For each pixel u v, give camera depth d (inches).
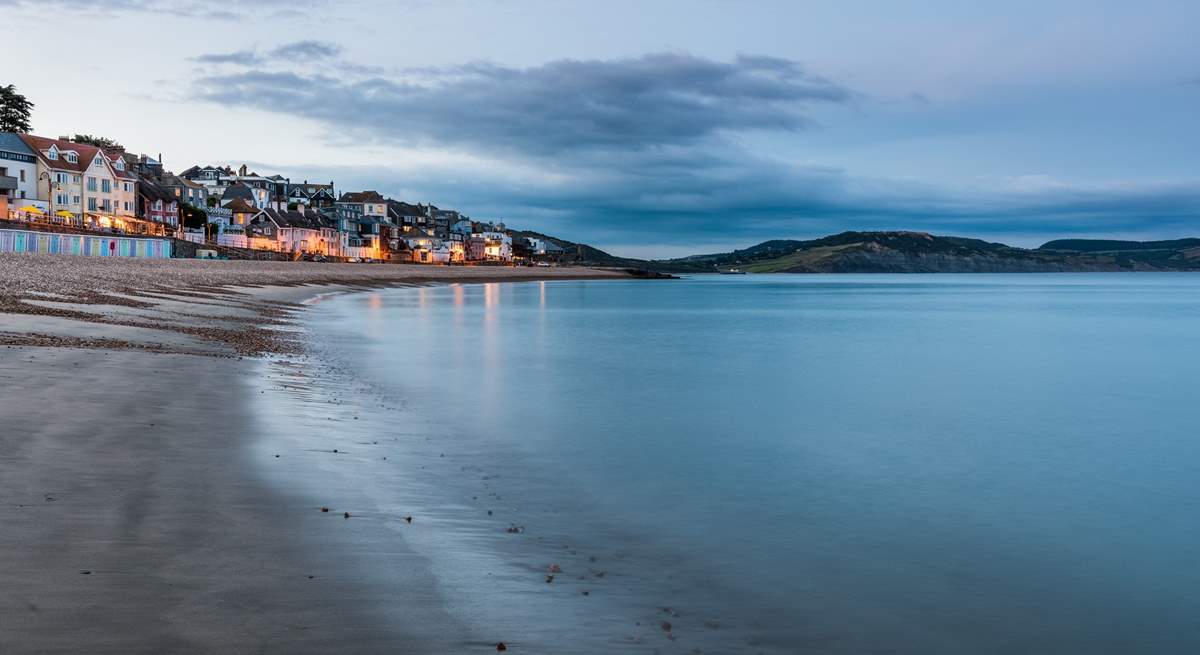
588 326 2420.0
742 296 5413.4
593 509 518.6
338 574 347.3
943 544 485.7
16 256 2903.5
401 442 671.1
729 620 353.4
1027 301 4817.9
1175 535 515.2
